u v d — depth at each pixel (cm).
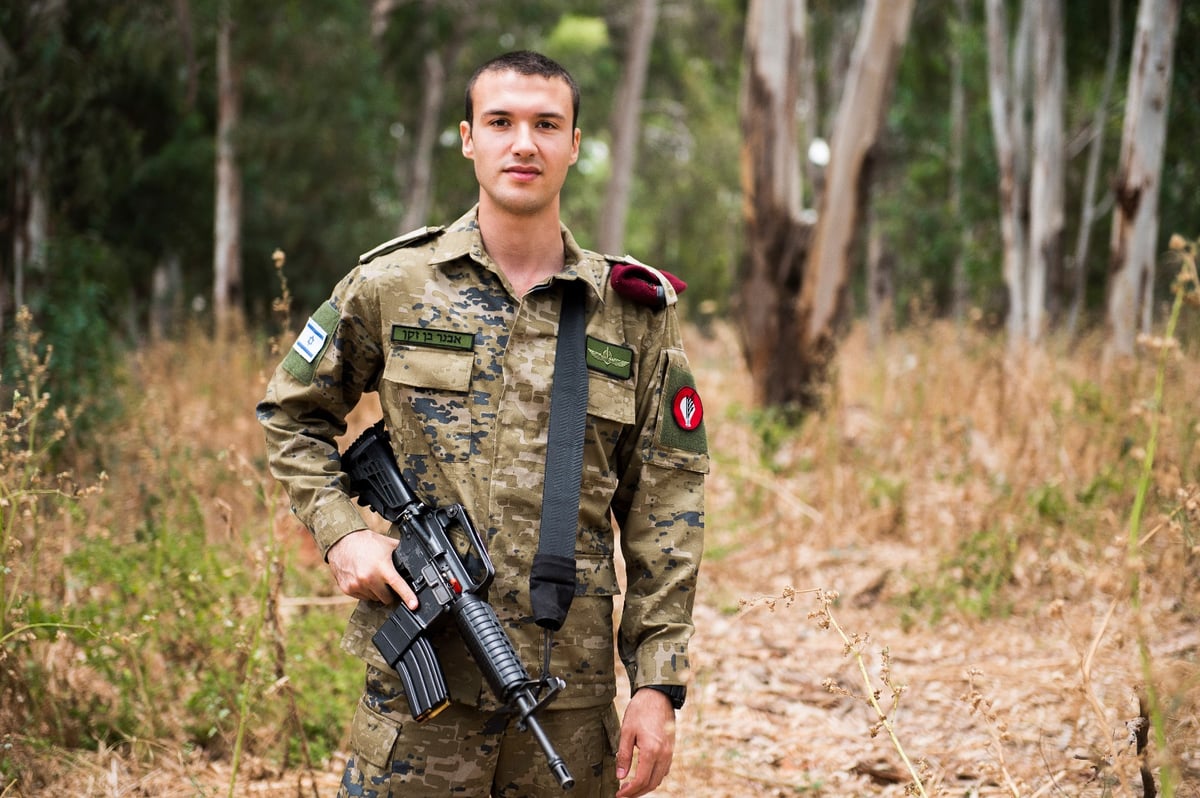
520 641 202
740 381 1096
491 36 2386
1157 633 408
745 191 1031
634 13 2591
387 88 1903
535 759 209
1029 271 1180
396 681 205
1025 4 1261
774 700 410
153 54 1123
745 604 260
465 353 206
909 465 687
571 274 210
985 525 557
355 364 217
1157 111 792
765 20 1002
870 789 337
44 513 396
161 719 341
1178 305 232
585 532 209
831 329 1013
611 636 213
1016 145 1250
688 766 349
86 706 346
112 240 1455
